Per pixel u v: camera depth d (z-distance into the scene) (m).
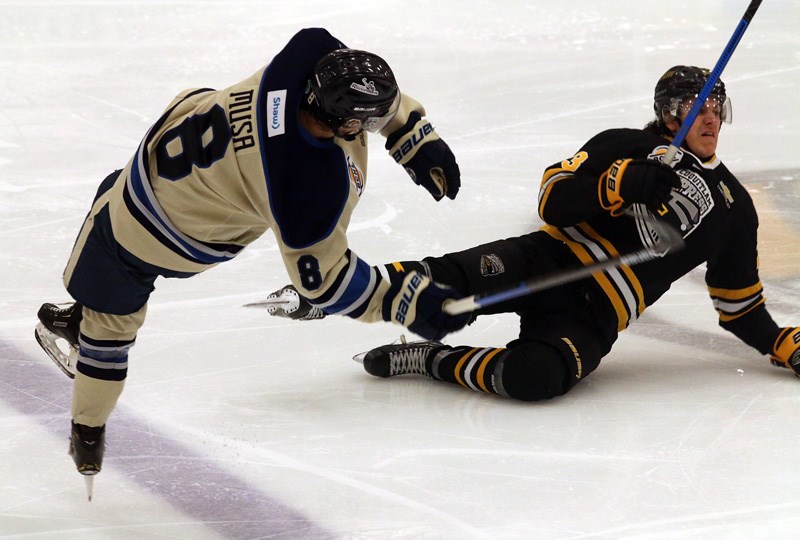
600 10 36.66
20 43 32.50
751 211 14.22
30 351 15.35
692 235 13.80
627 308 13.88
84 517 11.05
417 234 19.81
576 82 29.33
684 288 17.89
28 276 17.89
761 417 13.09
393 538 10.48
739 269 14.33
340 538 10.52
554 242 14.06
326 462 12.14
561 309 13.96
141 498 11.44
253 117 9.42
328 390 14.22
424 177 11.19
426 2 37.62
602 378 14.52
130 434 12.97
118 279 10.75
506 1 37.78
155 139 10.20
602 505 10.99
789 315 16.39
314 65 9.36
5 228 19.89
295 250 9.36
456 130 25.58
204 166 9.73
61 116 26.56
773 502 10.98
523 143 24.66
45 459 12.34
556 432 12.77
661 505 10.97
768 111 26.91
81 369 11.13
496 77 29.88
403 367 14.48
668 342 15.83
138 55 31.88
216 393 14.12
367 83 9.08
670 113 13.76
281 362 15.15
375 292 9.53
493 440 12.59
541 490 11.34
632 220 13.80
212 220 10.21
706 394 13.85
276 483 11.68
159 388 14.27
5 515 11.09
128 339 11.23
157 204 10.25
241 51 32.59
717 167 14.10
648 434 12.66
